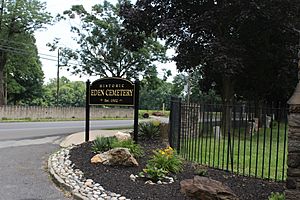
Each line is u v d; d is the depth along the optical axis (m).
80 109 35.62
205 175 6.64
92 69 37.25
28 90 52.84
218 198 4.99
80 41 37.34
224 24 15.95
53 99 59.81
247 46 17.22
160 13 18.33
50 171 7.21
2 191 5.81
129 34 19.81
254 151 10.57
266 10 14.68
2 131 16.41
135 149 7.98
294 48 17.48
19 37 40.12
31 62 44.22
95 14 35.97
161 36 17.25
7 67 42.56
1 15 38.22
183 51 16.95
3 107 27.95
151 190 5.67
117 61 37.00
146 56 35.78
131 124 25.56
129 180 6.24
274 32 16.89
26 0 39.31
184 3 17.56
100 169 6.96
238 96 28.81
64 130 18.05
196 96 46.28
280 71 19.08
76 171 6.98
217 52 15.04
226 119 12.51
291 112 4.26
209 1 16.92
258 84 20.84
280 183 6.27
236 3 14.74
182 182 5.58
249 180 6.44
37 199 5.46
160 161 6.77
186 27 17.09
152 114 46.66
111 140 8.76
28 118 29.38
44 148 10.83
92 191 5.71
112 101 10.10
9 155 9.31
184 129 10.18
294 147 4.21
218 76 19.94
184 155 8.85
